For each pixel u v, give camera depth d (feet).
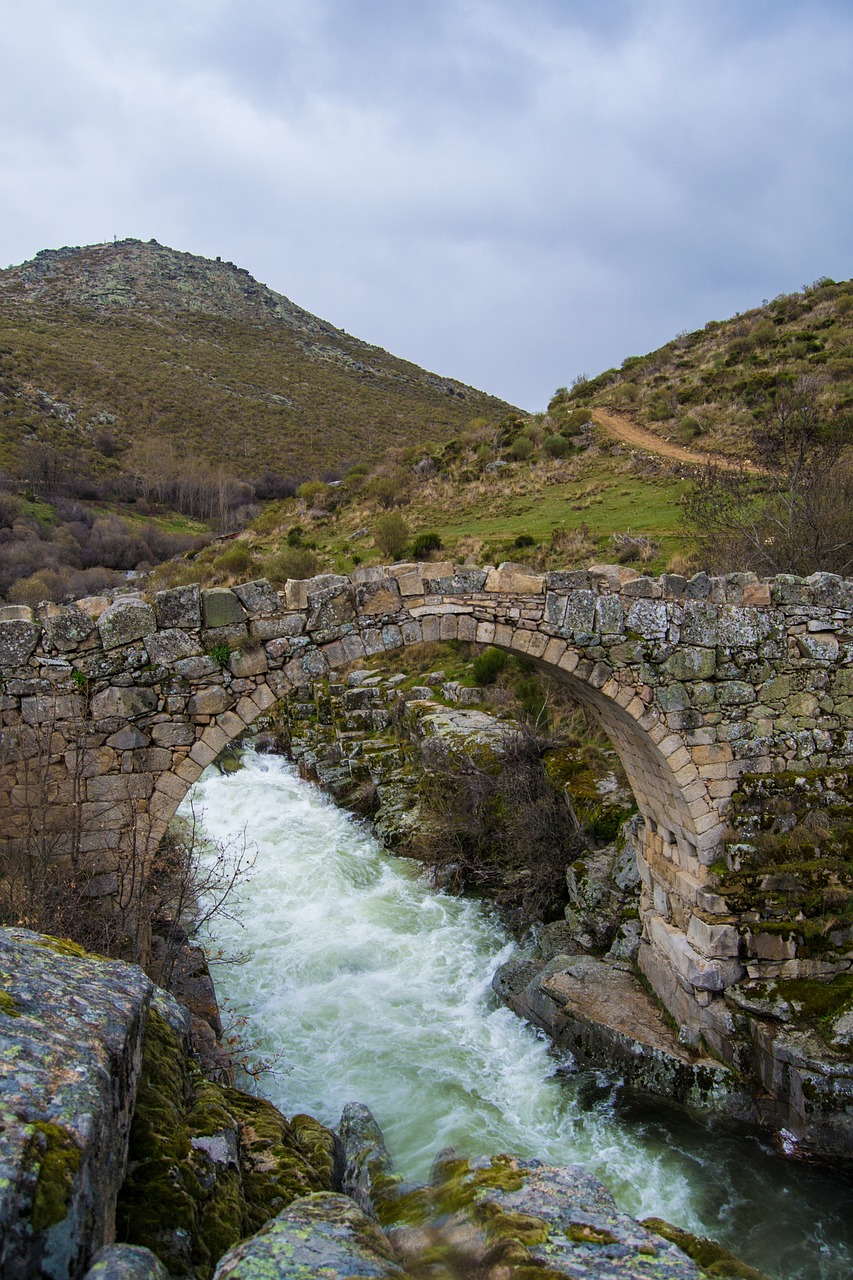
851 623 37.52
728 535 69.82
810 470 70.90
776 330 165.78
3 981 13.34
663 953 38.75
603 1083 35.94
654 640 35.53
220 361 339.16
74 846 29.07
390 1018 40.93
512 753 57.93
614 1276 12.12
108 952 27.86
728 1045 33.45
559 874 50.75
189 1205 12.39
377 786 69.10
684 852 38.14
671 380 168.86
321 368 374.43
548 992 40.11
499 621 34.60
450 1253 13.79
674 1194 29.94
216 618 31.35
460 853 55.88
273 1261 10.68
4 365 257.34
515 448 148.36
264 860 58.90
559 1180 17.01
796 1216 28.89
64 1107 10.29
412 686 81.97
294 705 91.56
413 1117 33.58
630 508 102.89
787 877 34.63
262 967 44.91
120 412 257.55
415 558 101.65
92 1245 9.66
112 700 30.22
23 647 29.50
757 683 36.47
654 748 35.91
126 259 457.27
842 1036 31.30
